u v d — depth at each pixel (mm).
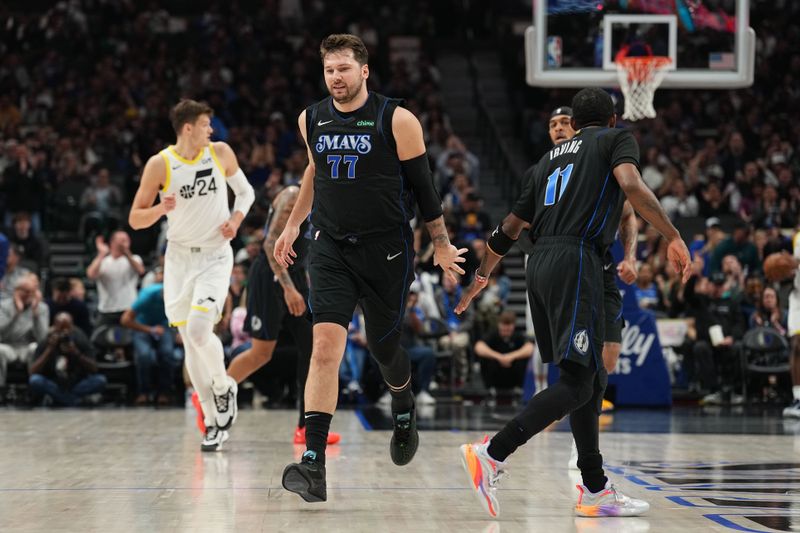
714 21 25906
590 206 10578
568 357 10266
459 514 10328
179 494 11570
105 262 31719
